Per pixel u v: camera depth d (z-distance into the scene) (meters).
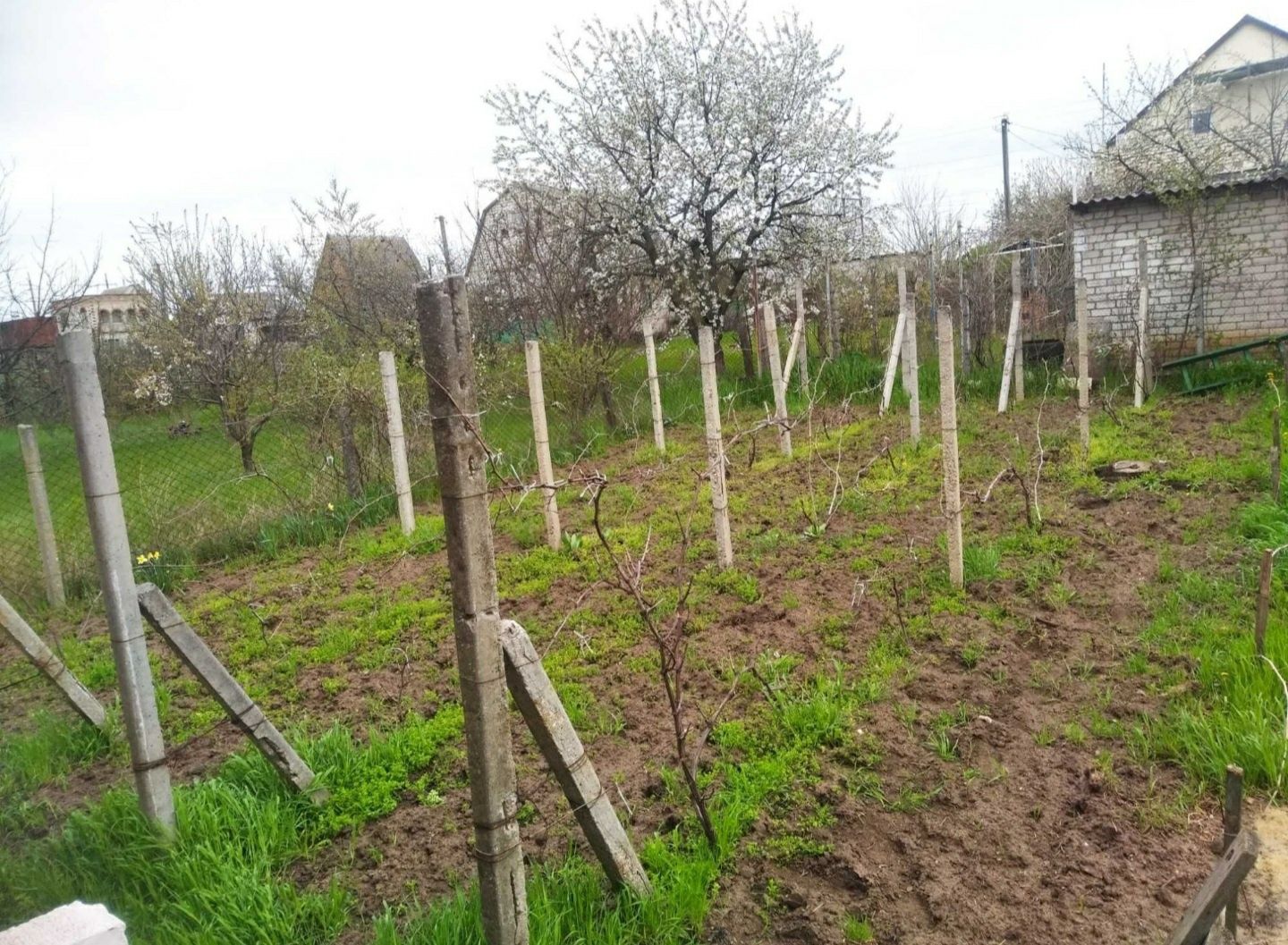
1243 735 3.72
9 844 3.66
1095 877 3.13
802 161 14.98
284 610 6.61
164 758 3.46
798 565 6.26
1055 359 13.55
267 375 12.73
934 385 13.23
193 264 13.91
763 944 2.91
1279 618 4.68
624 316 14.46
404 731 4.36
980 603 5.33
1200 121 22.48
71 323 14.09
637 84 14.45
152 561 7.80
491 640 2.47
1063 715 4.16
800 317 12.77
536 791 3.79
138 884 3.27
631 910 2.98
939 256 16.53
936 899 3.03
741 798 3.57
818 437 10.73
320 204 14.48
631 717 4.37
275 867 3.48
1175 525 6.39
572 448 11.62
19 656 6.14
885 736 4.01
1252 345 11.11
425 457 10.09
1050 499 7.21
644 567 6.53
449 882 3.28
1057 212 20.61
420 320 2.31
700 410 13.26
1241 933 2.89
